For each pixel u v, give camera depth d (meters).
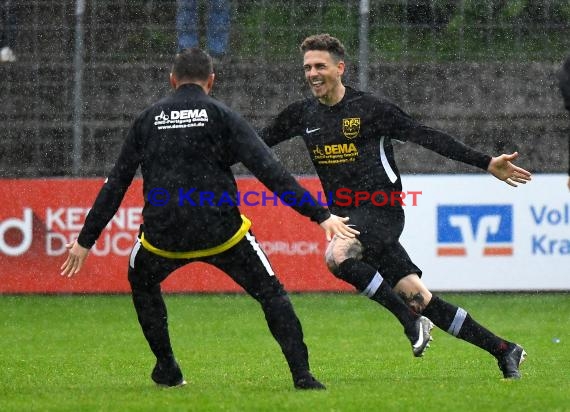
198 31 47.62
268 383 22.53
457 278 43.56
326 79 22.86
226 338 34.00
